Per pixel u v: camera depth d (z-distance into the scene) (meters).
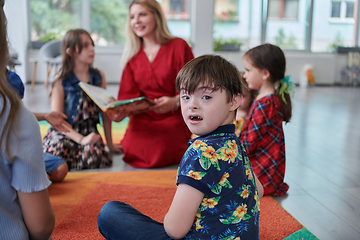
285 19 7.44
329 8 7.44
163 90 2.29
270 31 7.50
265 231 1.33
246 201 0.84
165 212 1.48
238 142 0.89
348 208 1.60
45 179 0.72
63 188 1.75
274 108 1.69
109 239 0.97
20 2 5.97
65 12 6.58
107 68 6.63
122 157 2.34
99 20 6.69
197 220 0.81
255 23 7.50
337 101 5.09
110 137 2.44
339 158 2.37
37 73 6.44
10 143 0.66
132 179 1.90
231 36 7.57
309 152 2.51
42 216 0.73
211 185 0.78
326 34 7.55
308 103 4.87
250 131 1.69
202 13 5.53
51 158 1.82
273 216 1.46
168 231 0.80
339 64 7.45
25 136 0.68
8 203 0.70
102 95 2.05
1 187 0.68
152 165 2.12
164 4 7.14
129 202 1.57
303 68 7.26
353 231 1.38
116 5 6.69
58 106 2.17
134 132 2.20
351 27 7.57
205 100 0.82
